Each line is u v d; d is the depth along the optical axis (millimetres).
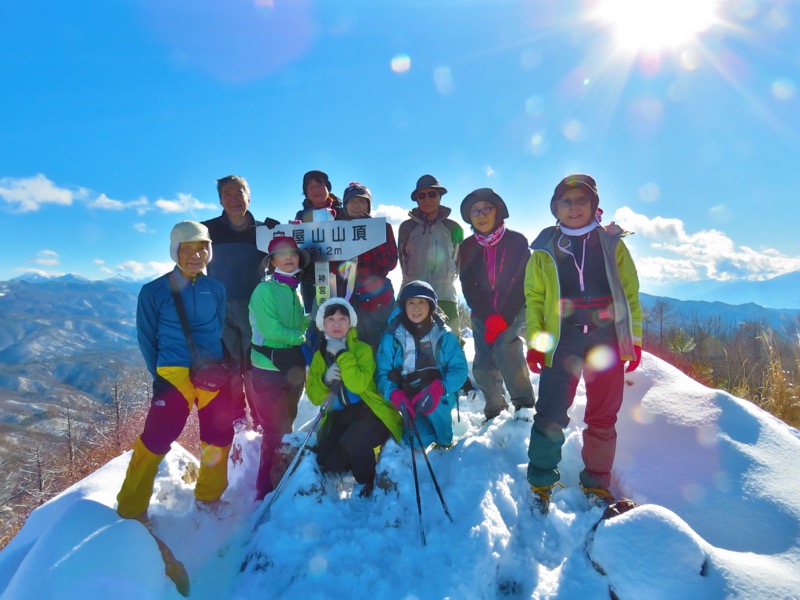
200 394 2947
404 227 4758
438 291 4617
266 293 3520
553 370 2822
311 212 4645
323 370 3438
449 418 3475
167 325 2842
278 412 3463
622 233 2787
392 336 3410
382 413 3285
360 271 4430
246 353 4508
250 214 4793
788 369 5062
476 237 3908
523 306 3818
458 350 3430
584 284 2807
